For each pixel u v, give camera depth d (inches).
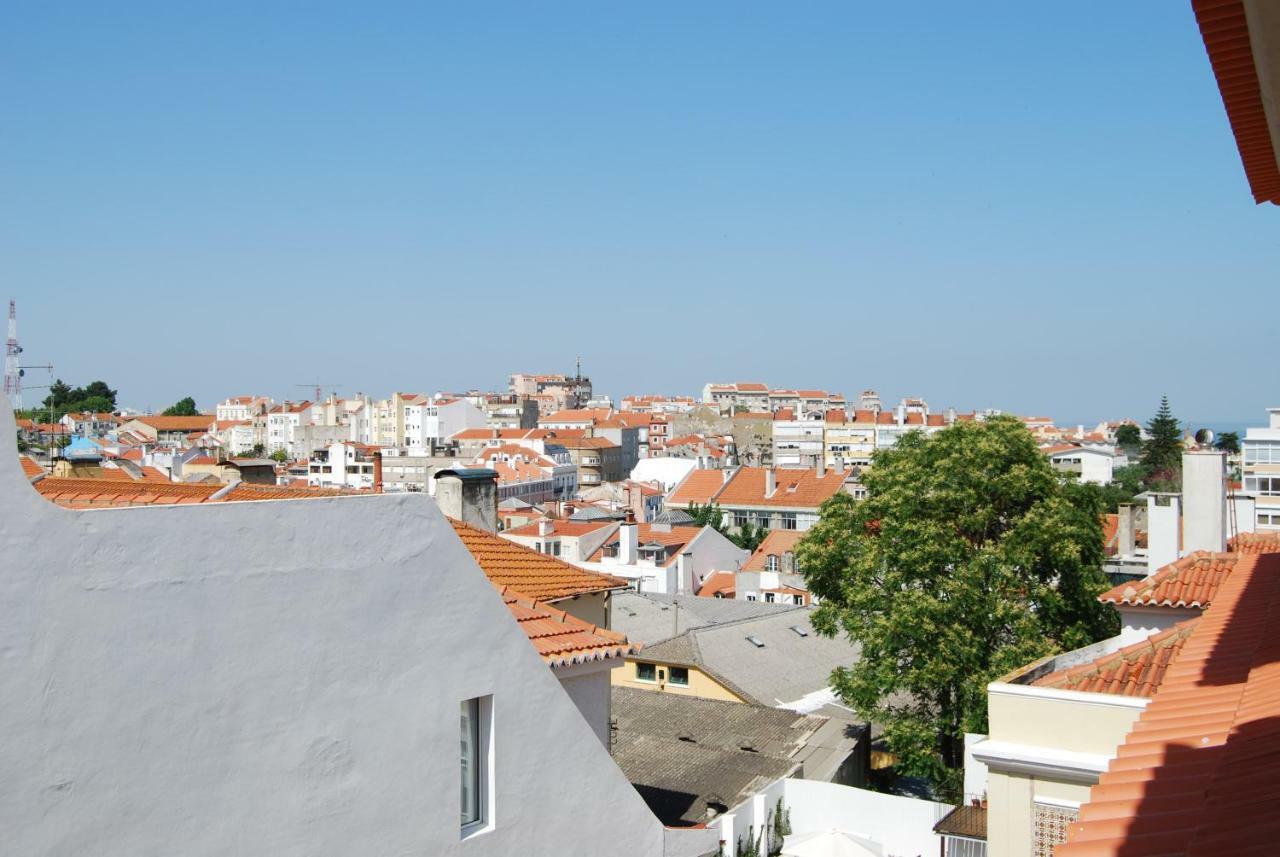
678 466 6166.3
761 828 1031.0
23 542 267.9
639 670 1625.2
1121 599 719.1
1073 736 558.9
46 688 271.1
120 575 285.1
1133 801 284.2
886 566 1376.7
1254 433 3405.5
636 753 1191.6
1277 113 254.5
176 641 295.6
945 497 1326.3
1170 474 5900.6
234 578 308.2
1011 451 1382.9
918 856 1067.3
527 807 389.7
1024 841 560.1
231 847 305.9
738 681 1549.0
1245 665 417.1
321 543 328.5
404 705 349.4
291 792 319.6
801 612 1920.5
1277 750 278.8
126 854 284.5
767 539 3125.0
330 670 329.7
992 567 1309.1
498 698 380.5
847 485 4040.4
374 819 339.9
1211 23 228.5
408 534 352.8
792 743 1264.8
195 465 5118.1
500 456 6122.1
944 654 1259.2
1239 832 228.5
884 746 1509.6
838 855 1008.9
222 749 304.7
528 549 807.1
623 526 2755.9
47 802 270.7
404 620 350.3
